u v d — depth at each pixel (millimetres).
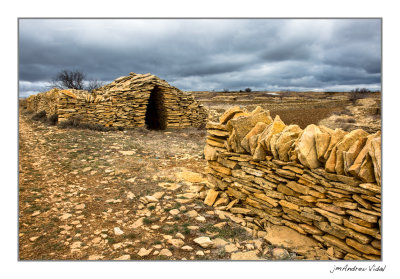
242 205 5426
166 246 4023
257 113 5754
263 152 4812
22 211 5090
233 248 3967
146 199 5727
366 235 3459
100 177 7355
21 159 8742
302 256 3791
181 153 10781
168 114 17812
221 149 5918
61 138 11781
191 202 5848
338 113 31641
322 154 3951
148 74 17844
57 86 29609
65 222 4762
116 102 16125
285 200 4480
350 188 3559
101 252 3832
